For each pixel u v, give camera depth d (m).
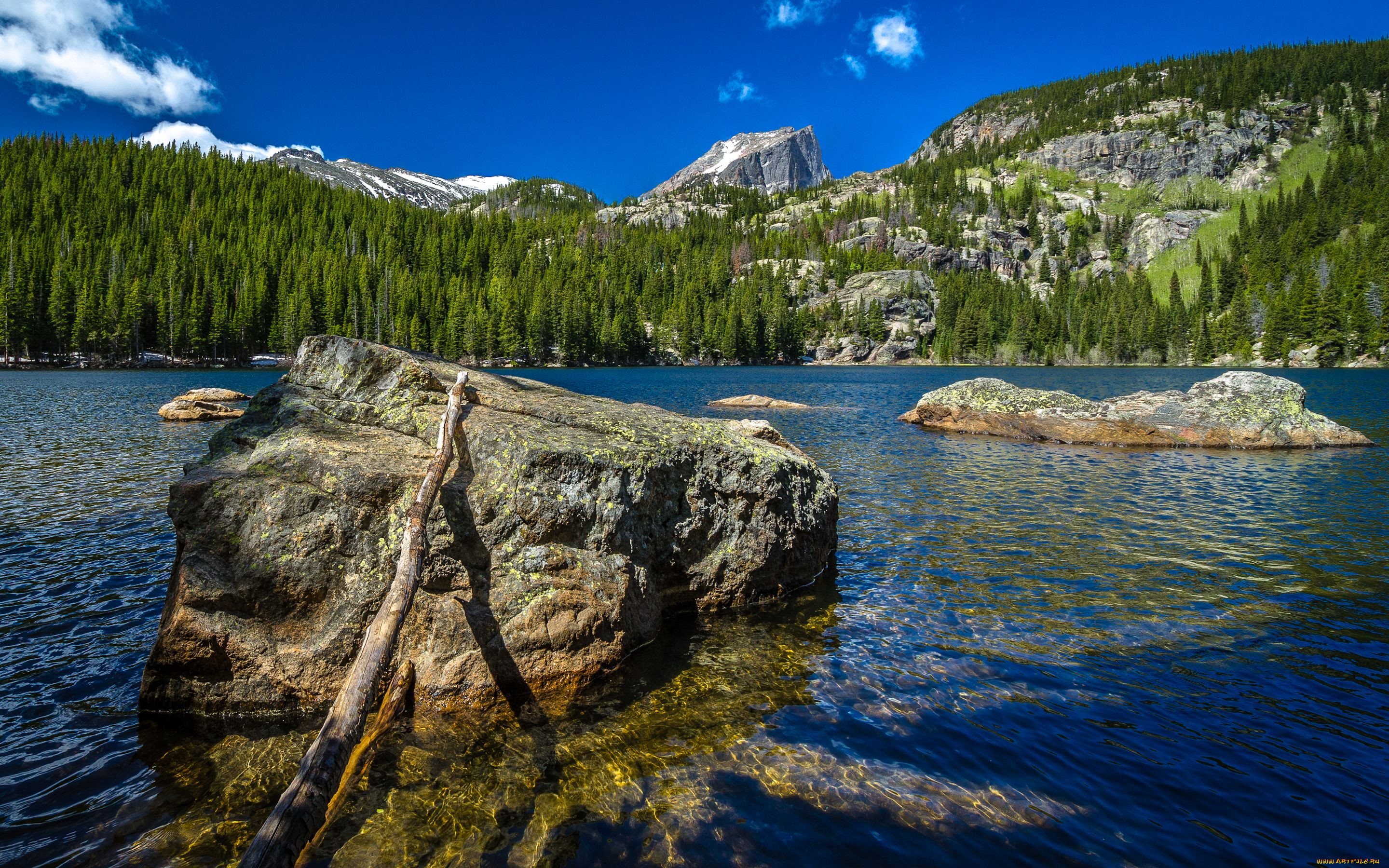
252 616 6.46
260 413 8.45
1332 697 6.58
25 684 6.84
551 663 6.74
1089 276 197.75
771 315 157.88
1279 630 8.23
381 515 6.82
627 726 6.16
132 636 8.05
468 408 8.23
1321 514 14.33
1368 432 27.89
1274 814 4.86
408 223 179.25
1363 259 125.81
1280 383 25.30
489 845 4.54
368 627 6.31
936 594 9.71
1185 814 4.86
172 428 27.92
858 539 12.64
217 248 134.88
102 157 175.75
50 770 5.39
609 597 7.26
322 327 120.81
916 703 6.56
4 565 10.51
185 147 195.25
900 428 30.59
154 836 4.64
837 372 111.88
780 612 9.12
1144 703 6.51
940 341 164.12
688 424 9.95
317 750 4.94
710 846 4.54
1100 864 4.36
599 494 7.70
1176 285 161.00
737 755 5.66
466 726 6.14
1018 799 5.05
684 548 8.91
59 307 100.00
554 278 158.88
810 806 4.98
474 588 6.77
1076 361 153.00
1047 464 20.77
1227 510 14.70
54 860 4.36
